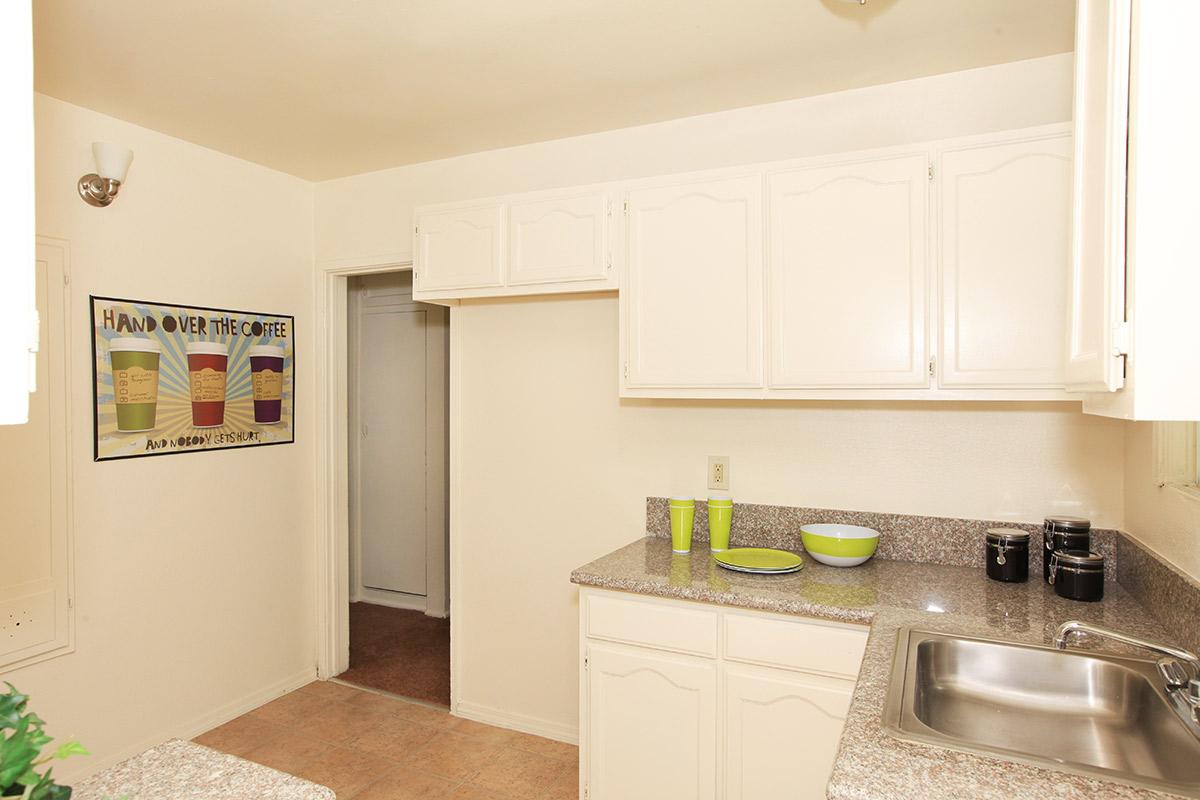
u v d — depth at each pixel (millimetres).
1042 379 1832
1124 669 1366
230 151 2904
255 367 3045
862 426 2367
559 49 2070
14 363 704
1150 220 813
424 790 2436
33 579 2289
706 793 1978
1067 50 2072
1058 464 2133
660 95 2387
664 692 2029
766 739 1895
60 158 2373
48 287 2328
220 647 2904
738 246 2170
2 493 2215
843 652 1801
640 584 2041
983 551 2205
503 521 2945
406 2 1816
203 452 2834
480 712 2982
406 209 3115
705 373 2217
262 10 1850
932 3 1818
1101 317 973
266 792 1067
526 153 2855
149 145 2652
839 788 967
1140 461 1889
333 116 2553
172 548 2715
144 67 2164
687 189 2238
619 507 2738
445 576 4242
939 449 2270
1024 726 1394
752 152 2484
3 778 683
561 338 2832
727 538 2408
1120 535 2014
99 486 2473
